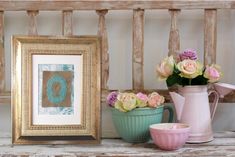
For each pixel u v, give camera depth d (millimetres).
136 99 1098
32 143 1132
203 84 1151
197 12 1323
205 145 1120
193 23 1328
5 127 1325
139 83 1269
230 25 1327
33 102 1165
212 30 1260
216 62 1328
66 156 1015
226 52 1331
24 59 1168
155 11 1322
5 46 1313
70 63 1185
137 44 1264
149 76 1334
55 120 1164
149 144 1141
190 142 1143
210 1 1253
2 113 1320
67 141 1140
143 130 1125
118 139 1222
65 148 1095
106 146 1120
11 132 1201
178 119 1161
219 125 1333
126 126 1122
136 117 1104
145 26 1328
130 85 1335
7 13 1312
